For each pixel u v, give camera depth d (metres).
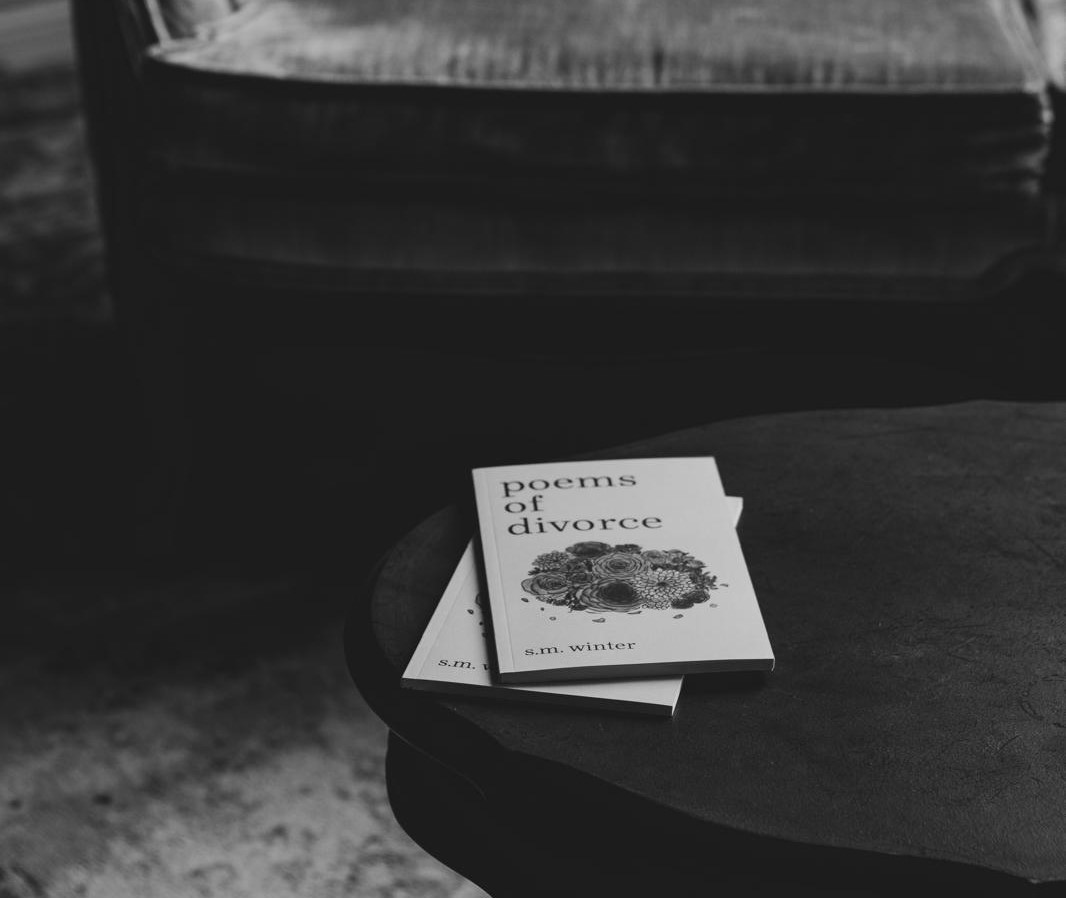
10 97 3.30
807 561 0.96
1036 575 0.94
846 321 1.68
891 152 1.55
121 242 1.60
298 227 1.60
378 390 1.83
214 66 1.54
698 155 1.56
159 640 1.57
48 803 1.36
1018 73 1.54
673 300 1.64
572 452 1.69
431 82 1.55
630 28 1.62
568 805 0.80
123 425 2.00
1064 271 1.61
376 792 1.37
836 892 0.77
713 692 0.86
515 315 1.67
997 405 1.13
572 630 0.89
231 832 1.33
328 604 1.62
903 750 0.82
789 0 1.67
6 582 1.67
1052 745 0.83
